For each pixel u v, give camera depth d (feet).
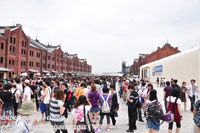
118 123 26.55
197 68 67.62
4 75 113.80
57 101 16.11
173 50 190.29
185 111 34.99
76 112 14.84
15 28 125.90
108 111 21.84
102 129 23.22
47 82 26.89
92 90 25.00
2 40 112.06
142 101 29.19
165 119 17.46
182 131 22.43
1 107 22.56
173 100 18.17
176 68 91.20
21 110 11.32
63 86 31.19
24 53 135.54
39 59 158.81
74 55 278.67
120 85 60.08
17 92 27.20
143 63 264.31
